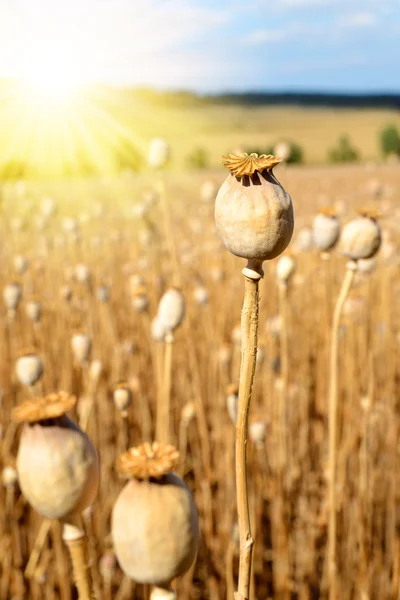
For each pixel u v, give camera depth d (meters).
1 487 1.32
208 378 1.73
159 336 0.90
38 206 3.44
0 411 1.60
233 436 1.15
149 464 0.43
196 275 2.12
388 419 1.48
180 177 8.71
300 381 1.63
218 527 1.27
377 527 1.26
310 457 1.60
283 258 0.87
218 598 1.23
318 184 7.75
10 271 2.43
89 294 1.67
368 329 1.50
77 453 0.44
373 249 0.68
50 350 1.75
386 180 7.80
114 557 1.13
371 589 1.13
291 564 1.22
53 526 0.91
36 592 1.18
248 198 0.40
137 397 1.60
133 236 3.26
